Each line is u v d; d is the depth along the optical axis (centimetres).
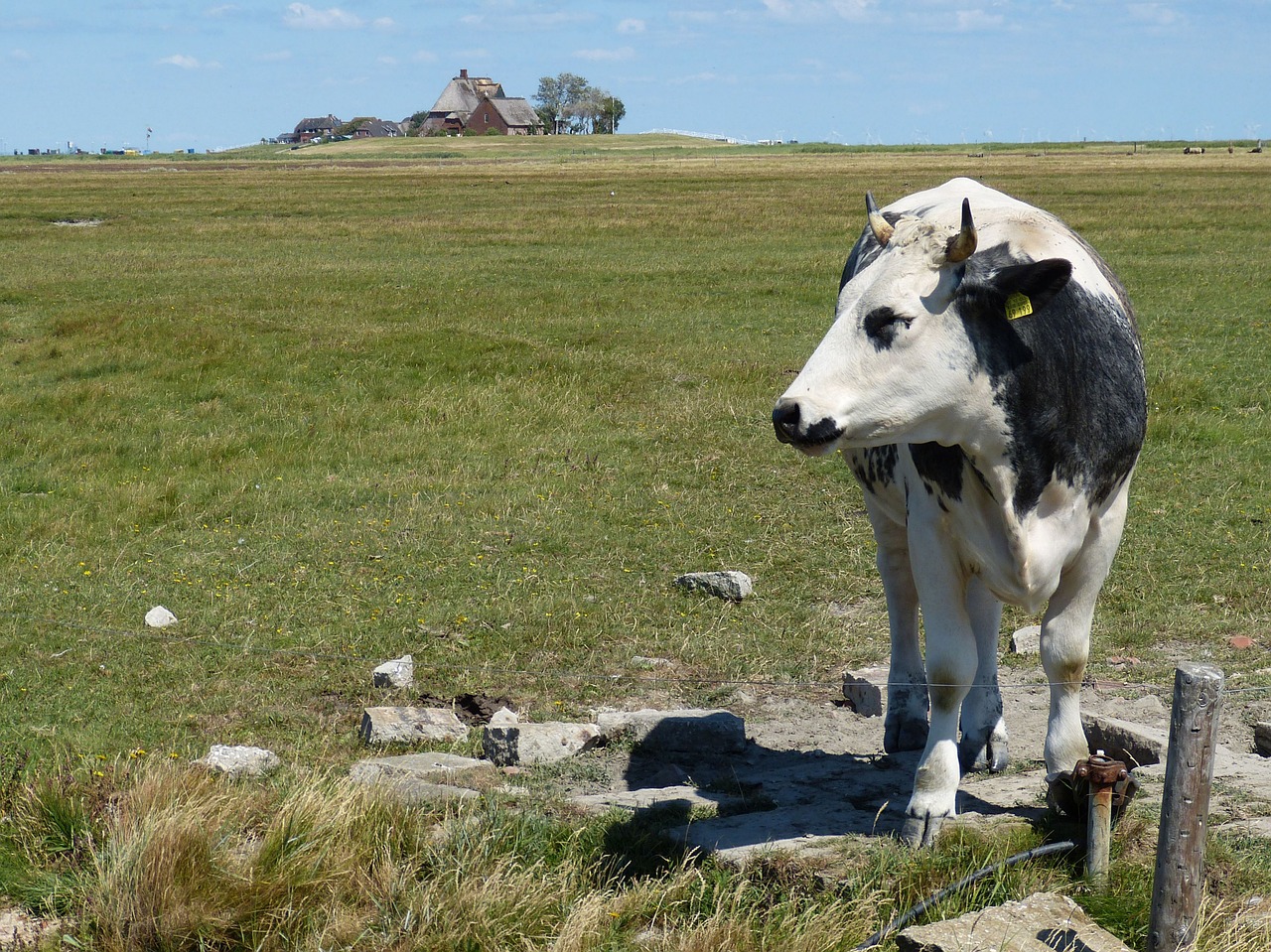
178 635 819
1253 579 875
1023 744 625
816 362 446
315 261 2878
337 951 422
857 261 597
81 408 1473
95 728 671
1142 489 1096
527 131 17150
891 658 658
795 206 4153
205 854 455
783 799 567
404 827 493
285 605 875
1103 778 424
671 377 1612
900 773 595
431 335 1834
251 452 1302
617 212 4019
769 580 925
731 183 5566
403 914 438
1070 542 473
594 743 650
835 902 420
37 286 2409
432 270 2688
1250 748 612
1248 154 9088
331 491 1157
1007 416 450
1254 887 414
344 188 5472
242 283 2484
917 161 8394
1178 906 378
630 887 470
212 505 1116
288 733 679
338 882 454
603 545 1002
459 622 839
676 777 614
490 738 642
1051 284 427
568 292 2352
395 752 651
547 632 822
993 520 469
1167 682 707
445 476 1209
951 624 484
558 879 459
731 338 1898
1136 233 3092
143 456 1295
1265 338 1794
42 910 454
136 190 5338
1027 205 548
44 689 732
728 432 1334
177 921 427
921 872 436
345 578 927
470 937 426
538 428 1395
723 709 714
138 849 456
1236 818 477
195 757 630
